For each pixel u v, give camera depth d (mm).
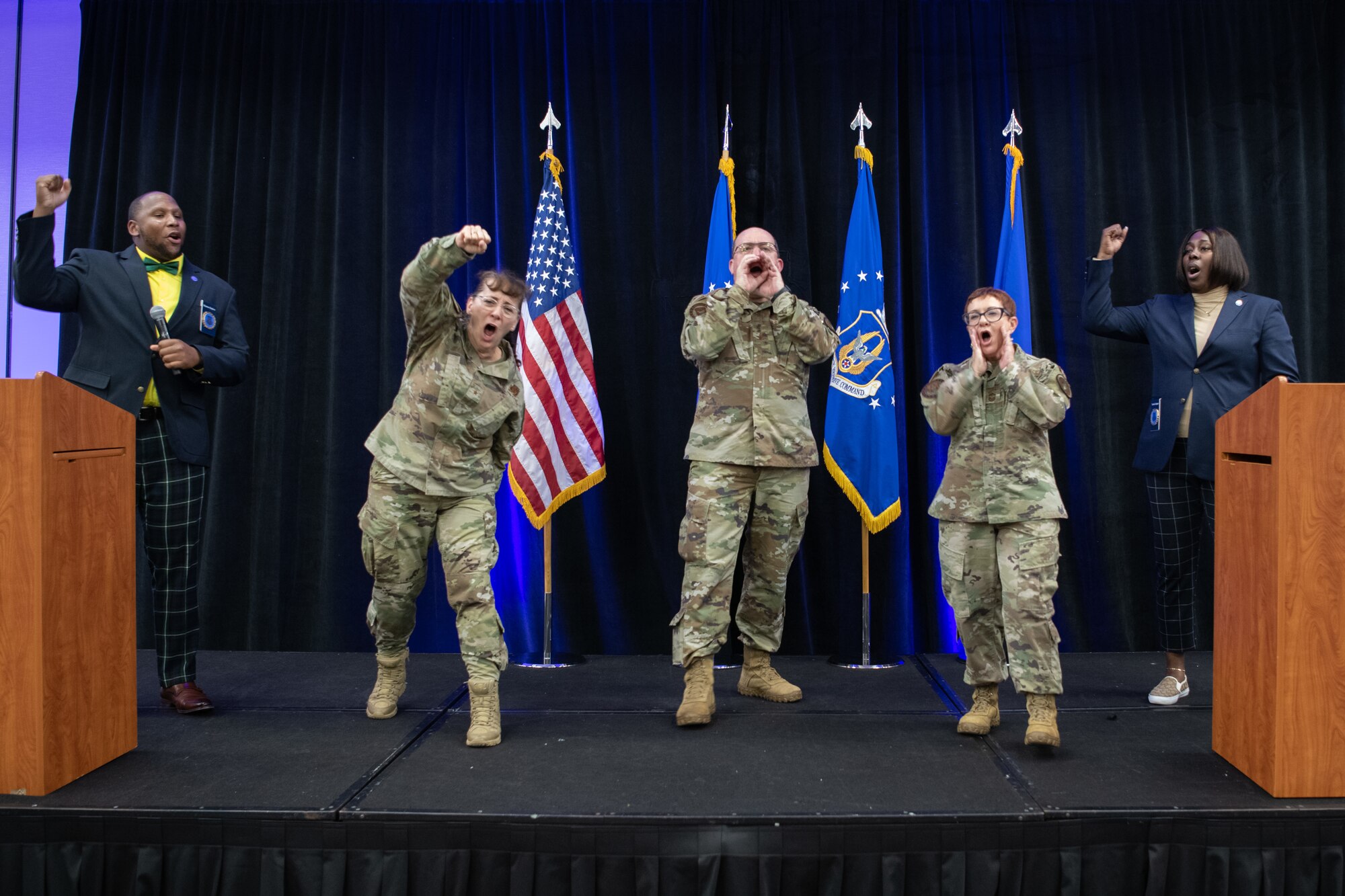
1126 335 3369
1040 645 2578
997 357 2607
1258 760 2365
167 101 4055
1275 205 3992
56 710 2330
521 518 4004
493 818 2158
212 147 4031
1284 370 3092
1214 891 2170
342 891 2162
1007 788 2344
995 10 4027
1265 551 2328
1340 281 3967
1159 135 3986
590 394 3711
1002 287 3752
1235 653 2502
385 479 2717
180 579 3047
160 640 3043
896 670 3615
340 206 3990
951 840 2162
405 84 4039
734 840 2141
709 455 3025
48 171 4090
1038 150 4023
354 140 4035
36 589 2271
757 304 3061
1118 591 3977
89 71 4047
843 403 3670
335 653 3855
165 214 3049
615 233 4016
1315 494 2250
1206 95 3998
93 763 2469
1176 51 3996
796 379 3096
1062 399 2627
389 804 2225
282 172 4043
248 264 4047
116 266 3016
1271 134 3990
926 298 3953
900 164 4059
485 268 4035
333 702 3158
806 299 3949
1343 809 2189
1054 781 2398
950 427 2752
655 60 4012
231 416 4020
